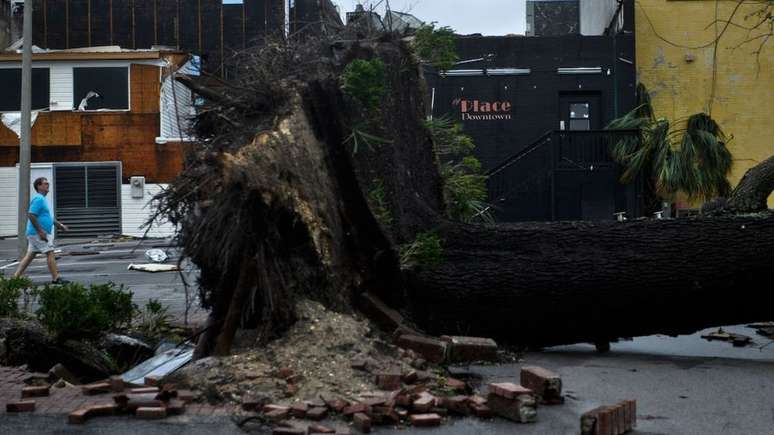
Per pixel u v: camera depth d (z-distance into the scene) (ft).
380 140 35.53
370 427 22.76
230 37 157.38
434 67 44.47
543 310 34.91
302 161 31.53
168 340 35.63
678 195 90.33
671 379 30.25
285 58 37.11
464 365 31.50
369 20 42.37
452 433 22.74
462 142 44.96
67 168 126.11
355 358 27.48
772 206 97.45
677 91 100.68
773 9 75.10
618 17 103.35
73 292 33.55
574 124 98.32
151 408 23.98
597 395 27.53
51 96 127.24
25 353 32.58
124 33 161.17
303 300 29.76
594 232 35.24
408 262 34.58
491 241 35.78
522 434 22.71
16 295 37.35
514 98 97.45
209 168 28.58
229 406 25.00
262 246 28.58
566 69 97.40
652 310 34.68
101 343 33.91
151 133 125.70
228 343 28.53
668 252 34.01
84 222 125.39
